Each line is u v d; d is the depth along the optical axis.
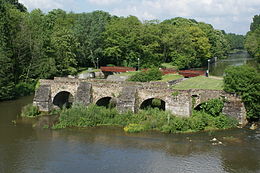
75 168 32.19
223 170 31.55
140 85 50.81
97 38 102.88
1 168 32.22
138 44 100.56
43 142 39.47
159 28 107.88
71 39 92.25
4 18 70.06
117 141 39.53
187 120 43.75
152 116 46.78
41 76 75.69
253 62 133.62
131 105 46.84
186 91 45.22
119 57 106.12
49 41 82.75
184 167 32.25
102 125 46.03
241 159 33.97
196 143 38.50
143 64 101.44
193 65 119.75
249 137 40.25
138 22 107.88
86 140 40.06
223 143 38.44
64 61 85.81
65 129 44.50
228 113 45.06
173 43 106.88
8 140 40.22
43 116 51.31
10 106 59.84
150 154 35.47
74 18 129.75
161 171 31.42
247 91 44.28
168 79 66.00
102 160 34.00
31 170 31.81
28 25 78.75
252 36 137.88
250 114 45.88
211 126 44.09
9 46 71.00
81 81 52.62
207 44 121.44
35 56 76.94
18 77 74.75
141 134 41.97
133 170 31.67
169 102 46.78
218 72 101.31
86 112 46.88
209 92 46.62
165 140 39.62
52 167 32.41
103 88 50.88
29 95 71.06
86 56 106.06
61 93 56.34
